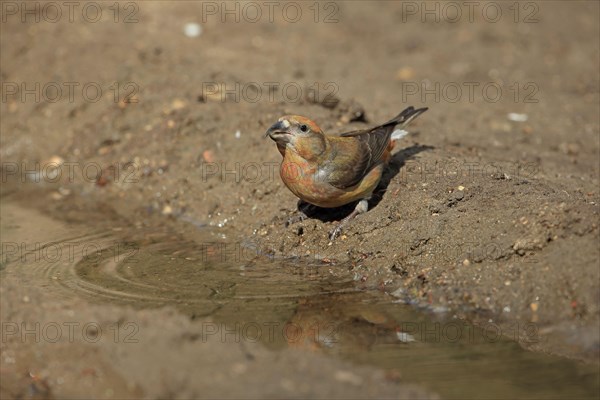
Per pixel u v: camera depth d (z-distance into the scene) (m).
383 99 18.11
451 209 12.09
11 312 10.35
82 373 9.15
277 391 8.51
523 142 16.33
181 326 9.78
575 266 10.53
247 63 19.89
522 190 12.05
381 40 22.56
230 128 15.95
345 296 11.30
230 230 14.17
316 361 9.21
